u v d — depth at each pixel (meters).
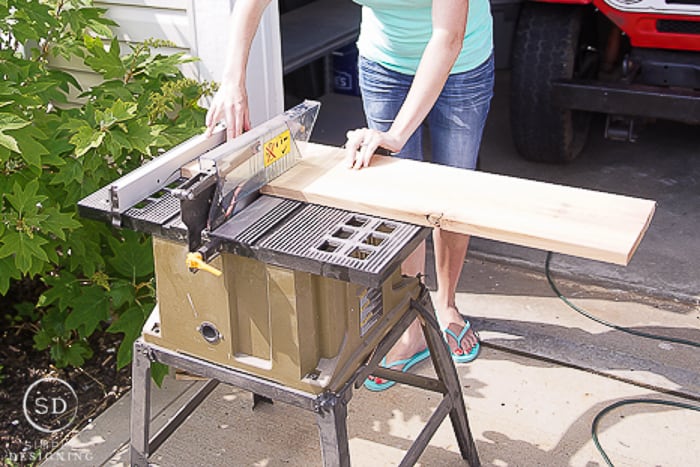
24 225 2.50
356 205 1.89
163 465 2.50
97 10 3.02
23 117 2.68
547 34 3.92
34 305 3.19
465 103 2.59
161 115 2.94
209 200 1.79
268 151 1.94
